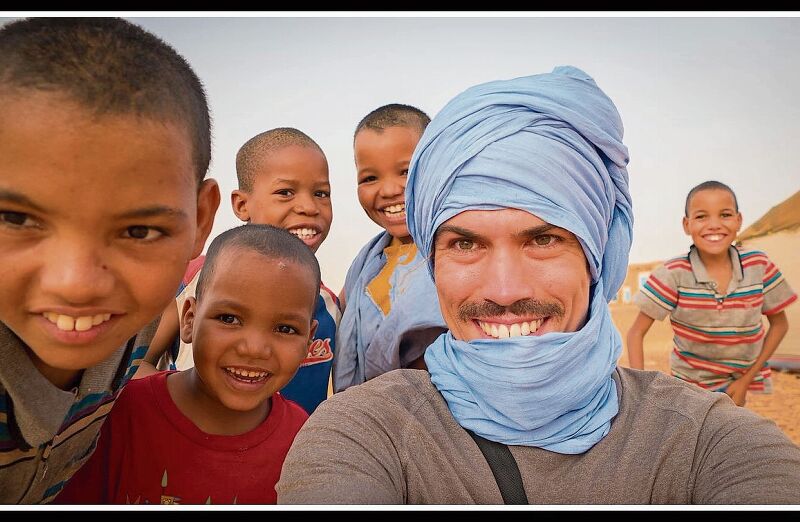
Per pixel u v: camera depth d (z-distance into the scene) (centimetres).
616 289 207
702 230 528
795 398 776
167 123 138
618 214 205
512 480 172
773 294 529
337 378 354
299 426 262
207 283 251
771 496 150
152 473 231
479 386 181
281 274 246
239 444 243
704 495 161
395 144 384
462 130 187
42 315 139
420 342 324
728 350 530
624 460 172
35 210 129
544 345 179
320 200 418
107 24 145
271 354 246
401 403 182
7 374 148
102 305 138
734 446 163
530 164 181
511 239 183
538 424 177
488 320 187
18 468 166
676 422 174
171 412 239
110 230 135
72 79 129
